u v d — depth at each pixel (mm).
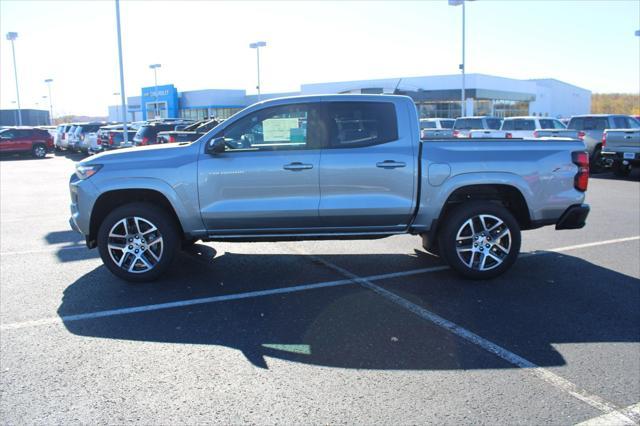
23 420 3230
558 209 5930
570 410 3305
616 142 16453
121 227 5832
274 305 5180
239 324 4715
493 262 5938
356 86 50812
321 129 5707
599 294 5441
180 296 5469
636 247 7434
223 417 3250
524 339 4348
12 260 6984
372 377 3734
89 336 4484
